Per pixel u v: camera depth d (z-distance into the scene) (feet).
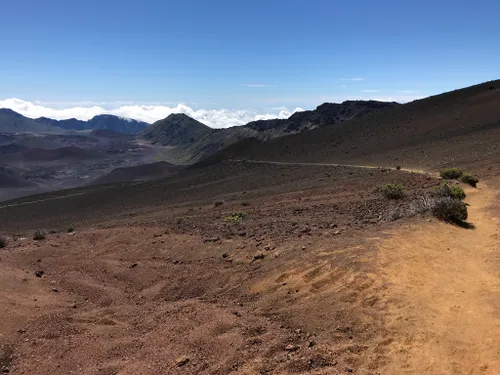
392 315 27.66
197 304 34.22
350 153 256.32
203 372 24.16
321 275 34.01
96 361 27.35
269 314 30.42
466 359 23.57
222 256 45.52
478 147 162.81
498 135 175.73
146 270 45.52
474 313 28.04
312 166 233.96
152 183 322.96
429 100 309.83
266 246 44.50
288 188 161.89
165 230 63.72
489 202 65.21
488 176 97.09
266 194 157.99
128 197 274.98
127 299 39.63
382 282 31.45
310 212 72.33
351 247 38.37
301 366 23.35
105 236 65.46
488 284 32.48
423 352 24.17
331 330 26.86
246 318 29.99
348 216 61.05
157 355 26.94
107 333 31.17
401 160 187.93
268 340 26.50
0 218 272.72
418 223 48.32
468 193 74.84
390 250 37.27
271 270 37.60
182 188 269.44
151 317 33.30
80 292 41.16
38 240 67.77
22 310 33.91
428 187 88.02
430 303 29.12
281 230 53.11
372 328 26.53
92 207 264.72
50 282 42.96
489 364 23.07
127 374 25.22
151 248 53.83
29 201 342.44
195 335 28.40
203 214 104.58
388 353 24.23
